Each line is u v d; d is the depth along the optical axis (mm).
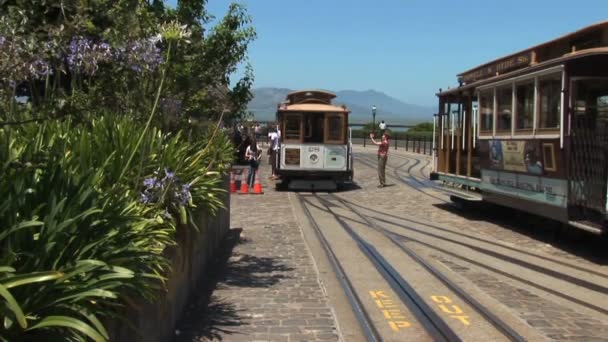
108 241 3922
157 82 7793
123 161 5703
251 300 7645
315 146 22938
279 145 22984
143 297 4301
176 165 6906
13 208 3434
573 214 10844
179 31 6773
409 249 11242
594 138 10812
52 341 3166
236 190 22844
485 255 10812
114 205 4242
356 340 6215
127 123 6371
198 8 8984
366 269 9555
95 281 3484
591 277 9195
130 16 7543
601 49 9727
